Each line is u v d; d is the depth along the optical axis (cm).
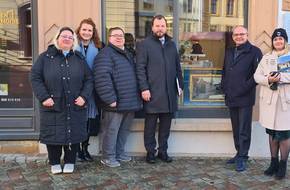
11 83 580
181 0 590
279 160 513
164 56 524
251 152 575
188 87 599
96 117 534
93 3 551
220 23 595
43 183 471
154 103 525
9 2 573
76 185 466
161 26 520
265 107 485
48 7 547
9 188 456
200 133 580
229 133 580
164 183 475
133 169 521
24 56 579
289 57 472
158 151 558
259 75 484
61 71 473
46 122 478
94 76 500
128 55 518
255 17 561
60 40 473
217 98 598
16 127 577
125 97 508
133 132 575
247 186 468
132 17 584
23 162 541
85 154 546
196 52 598
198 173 509
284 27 565
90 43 521
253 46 516
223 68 540
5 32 577
